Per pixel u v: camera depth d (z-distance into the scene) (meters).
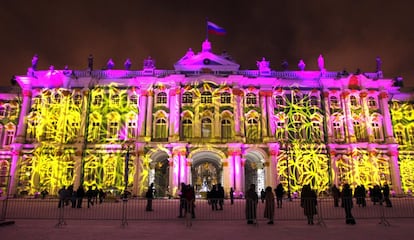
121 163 44.09
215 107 46.00
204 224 16.70
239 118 45.38
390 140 45.53
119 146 44.59
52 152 44.22
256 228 15.28
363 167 44.38
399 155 47.16
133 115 46.16
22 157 44.41
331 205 28.73
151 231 14.37
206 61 48.47
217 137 44.69
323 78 47.47
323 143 45.47
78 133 45.12
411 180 46.38
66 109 45.84
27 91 46.56
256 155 46.75
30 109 46.44
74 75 47.12
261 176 46.59
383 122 46.84
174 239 12.42
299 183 43.69
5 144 47.59
